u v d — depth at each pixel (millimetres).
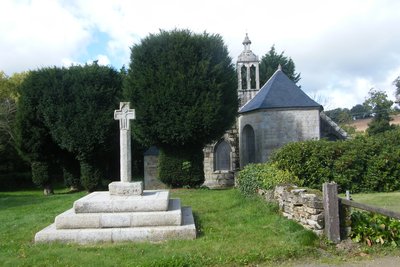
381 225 6629
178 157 16438
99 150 18500
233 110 16734
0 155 30594
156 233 7246
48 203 13695
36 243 7109
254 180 10961
